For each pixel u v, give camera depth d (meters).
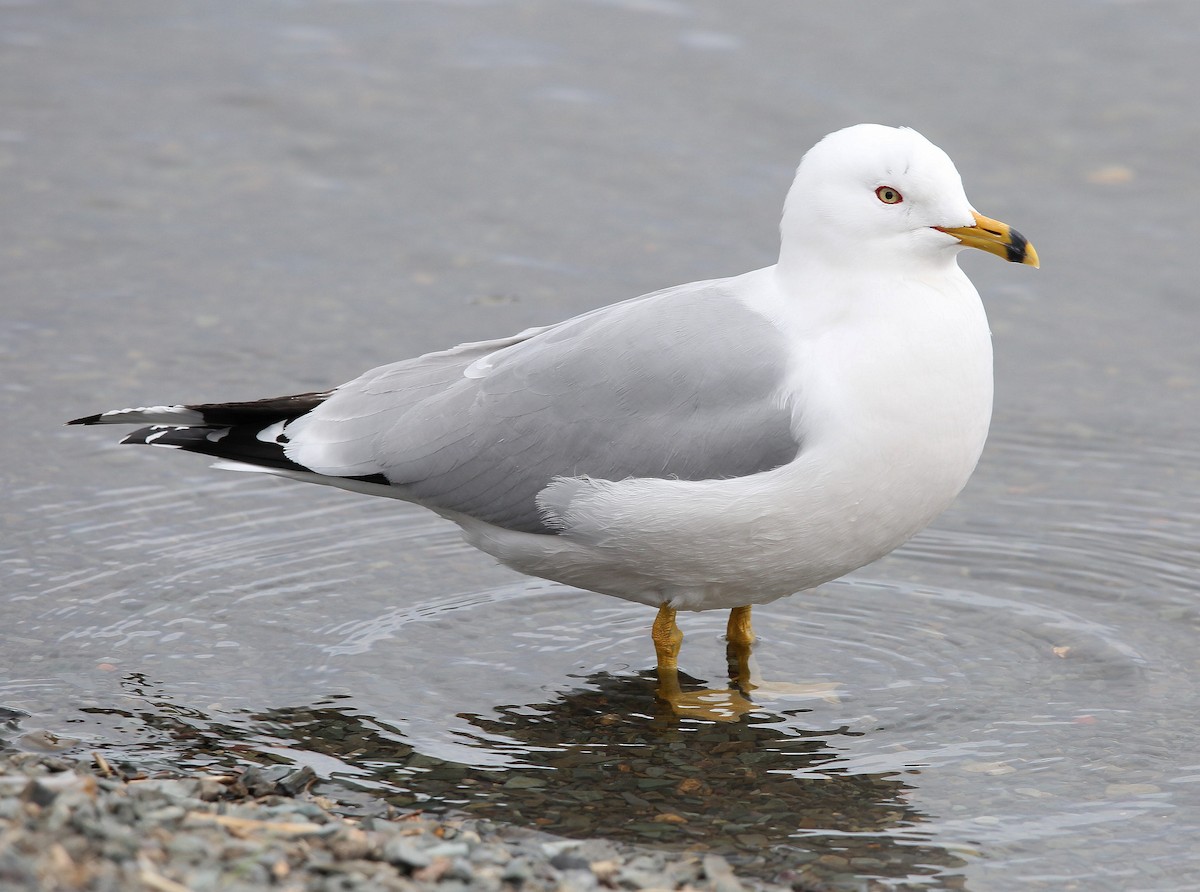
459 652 12.01
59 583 12.63
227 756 10.50
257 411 11.87
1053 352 16.69
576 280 17.86
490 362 11.56
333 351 16.48
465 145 20.28
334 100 21.12
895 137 10.73
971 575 13.01
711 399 10.77
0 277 17.55
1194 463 14.65
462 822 9.74
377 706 11.23
